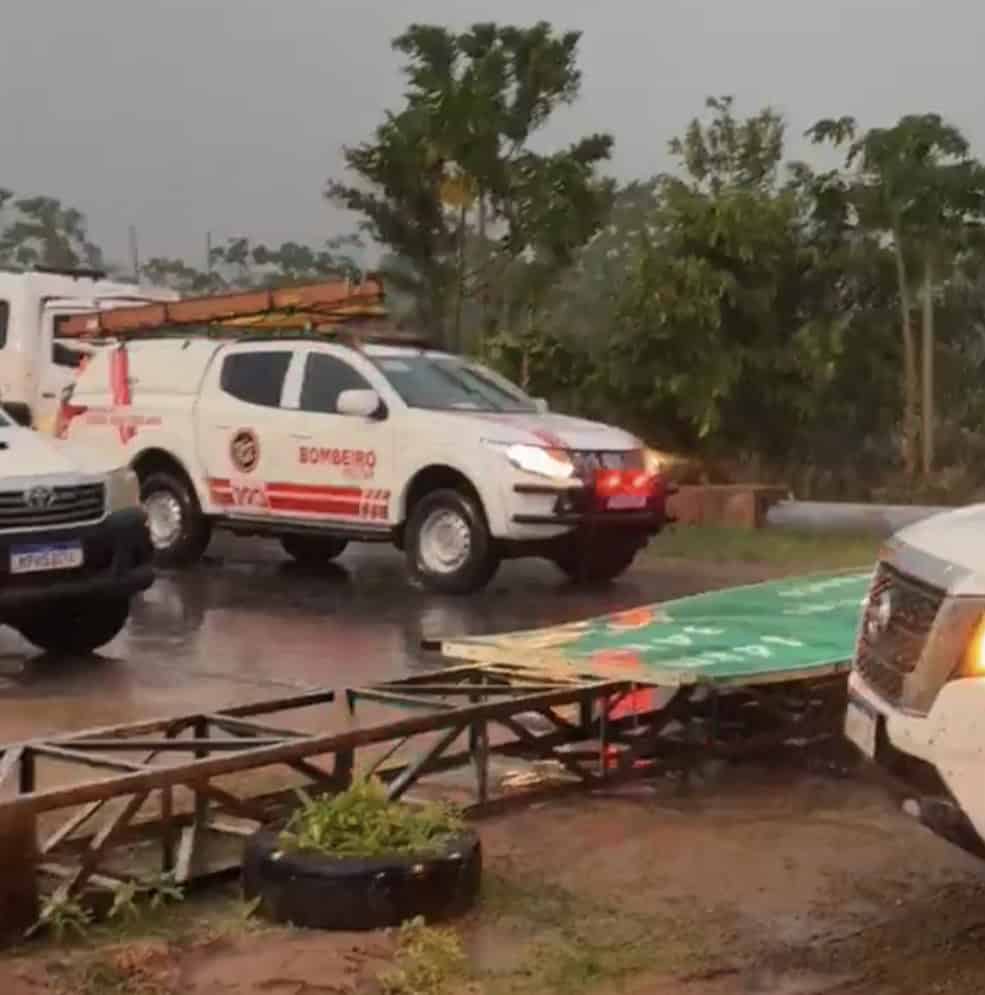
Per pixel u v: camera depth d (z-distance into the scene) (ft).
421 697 22.76
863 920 17.92
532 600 43.37
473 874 17.90
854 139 69.67
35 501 32.53
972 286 71.51
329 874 17.01
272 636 37.40
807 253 68.59
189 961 16.42
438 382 46.68
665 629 25.57
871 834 21.01
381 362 46.39
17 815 16.80
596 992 15.84
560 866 19.58
